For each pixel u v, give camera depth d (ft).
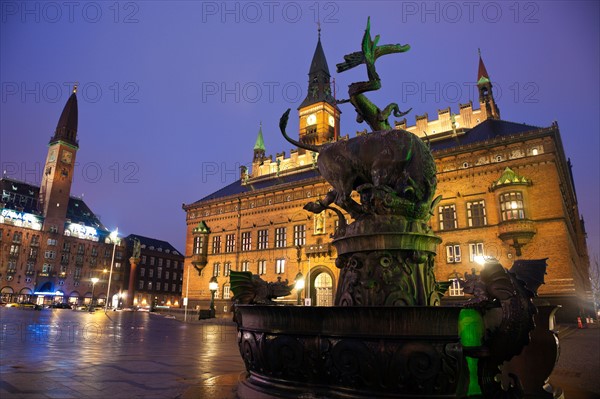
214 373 31.37
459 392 15.29
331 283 153.38
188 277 200.44
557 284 107.96
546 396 20.07
